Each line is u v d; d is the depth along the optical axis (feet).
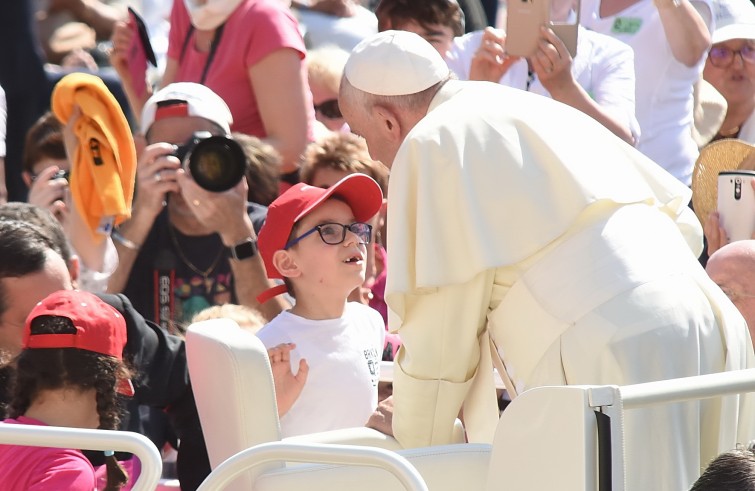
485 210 41.52
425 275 41.22
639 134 68.13
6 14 73.10
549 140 42.22
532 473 33.86
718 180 64.54
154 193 56.75
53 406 40.42
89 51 87.81
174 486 52.19
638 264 41.27
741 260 52.37
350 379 50.14
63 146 65.05
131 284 57.52
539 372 41.42
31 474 38.40
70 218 56.54
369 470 41.27
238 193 56.75
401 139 45.93
